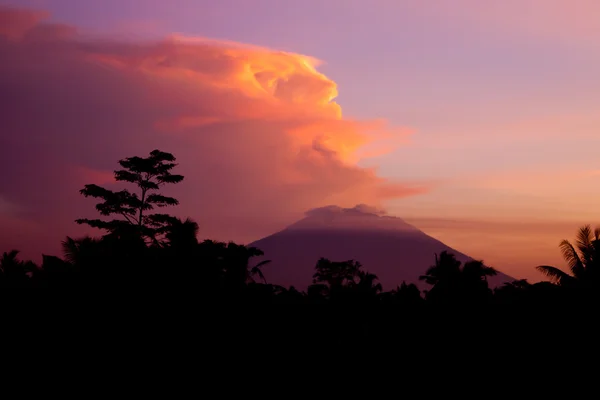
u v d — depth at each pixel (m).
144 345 35.00
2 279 37.62
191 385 34.84
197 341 36.84
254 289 44.62
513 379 38.25
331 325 54.31
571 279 39.50
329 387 38.34
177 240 40.47
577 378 36.25
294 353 43.56
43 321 34.50
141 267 37.53
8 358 32.69
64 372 32.78
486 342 44.03
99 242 38.97
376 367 43.56
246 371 37.97
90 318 34.94
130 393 32.88
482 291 50.78
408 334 49.91
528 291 44.06
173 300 36.94
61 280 36.47
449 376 40.38
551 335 39.56
